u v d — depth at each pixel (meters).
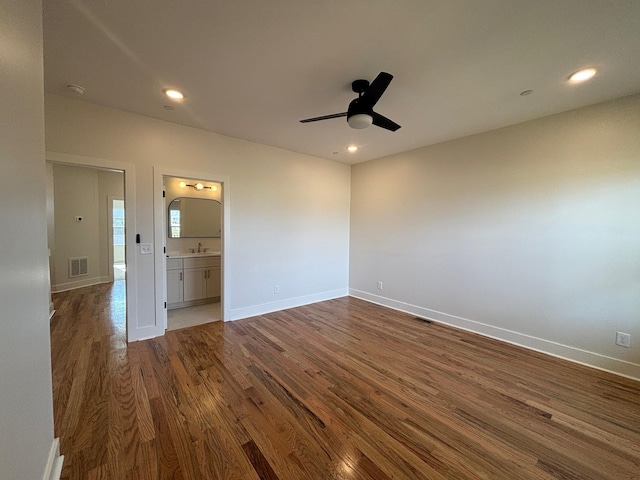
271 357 2.76
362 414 1.93
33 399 1.09
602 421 1.89
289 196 4.39
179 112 2.92
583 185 2.69
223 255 3.74
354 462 1.53
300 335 3.34
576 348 2.75
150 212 3.13
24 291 1.01
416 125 3.18
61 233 5.55
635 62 1.97
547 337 2.93
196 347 2.96
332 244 5.05
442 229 3.84
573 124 2.73
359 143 3.91
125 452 1.56
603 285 2.60
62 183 5.57
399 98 2.54
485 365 2.66
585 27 1.63
